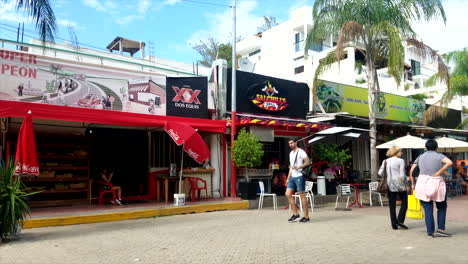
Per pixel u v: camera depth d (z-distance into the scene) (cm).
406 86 2966
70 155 1171
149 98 1202
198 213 1059
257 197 1248
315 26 1376
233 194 1238
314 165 1487
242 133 1227
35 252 577
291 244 602
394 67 1243
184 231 750
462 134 2230
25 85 994
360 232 704
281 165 1538
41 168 1111
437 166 646
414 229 737
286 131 1480
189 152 1043
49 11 909
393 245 584
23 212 709
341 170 1561
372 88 1351
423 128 1858
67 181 1170
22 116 878
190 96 1290
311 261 494
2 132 1048
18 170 689
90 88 1096
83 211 948
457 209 1104
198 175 1270
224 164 1341
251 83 1443
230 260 508
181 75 1503
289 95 1565
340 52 1234
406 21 1288
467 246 568
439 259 489
